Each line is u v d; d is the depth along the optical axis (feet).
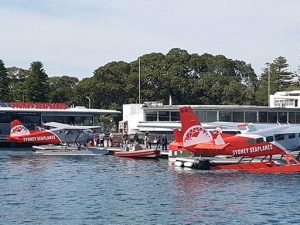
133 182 133.39
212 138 149.89
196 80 397.19
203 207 99.96
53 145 256.93
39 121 278.05
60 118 281.74
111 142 247.50
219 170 159.02
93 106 382.63
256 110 234.17
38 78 369.09
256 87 454.81
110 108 367.66
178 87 379.35
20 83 425.28
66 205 101.81
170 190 120.06
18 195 113.09
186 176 144.97
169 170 159.94
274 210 97.19
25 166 172.55
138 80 375.66
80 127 227.20
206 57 430.61
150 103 257.96
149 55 411.54
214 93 387.55
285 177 142.20
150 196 111.96
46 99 374.43
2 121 270.46
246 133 151.23
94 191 118.73
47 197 110.73
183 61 408.87
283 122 236.84
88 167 169.99
